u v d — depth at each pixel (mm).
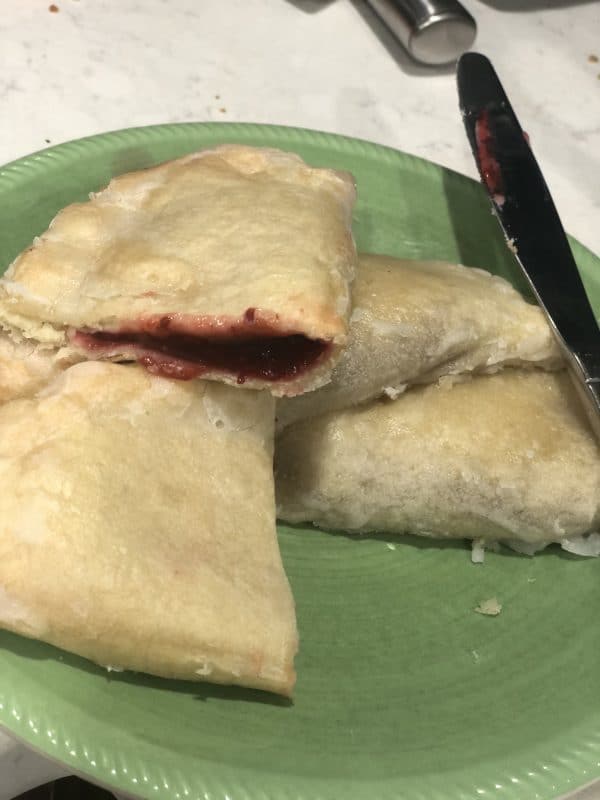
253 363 328
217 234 328
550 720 305
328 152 437
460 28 557
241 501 319
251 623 292
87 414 309
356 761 287
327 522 370
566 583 357
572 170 525
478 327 374
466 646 336
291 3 594
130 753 270
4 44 522
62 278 327
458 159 526
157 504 302
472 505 365
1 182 385
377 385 365
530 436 371
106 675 291
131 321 318
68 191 397
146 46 546
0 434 304
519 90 566
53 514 286
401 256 433
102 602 281
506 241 408
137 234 337
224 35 566
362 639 334
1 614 281
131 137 415
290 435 367
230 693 299
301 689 310
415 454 365
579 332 371
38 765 309
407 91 560
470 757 291
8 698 271
